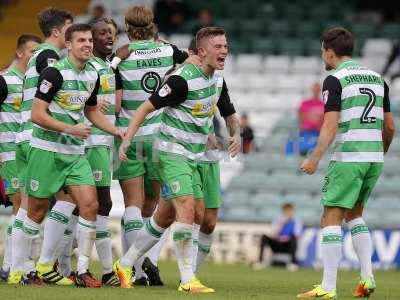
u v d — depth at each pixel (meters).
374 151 29.02
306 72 79.75
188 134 30.33
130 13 33.44
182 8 81.12
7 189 35.09
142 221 33.44
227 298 28.16
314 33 83.44
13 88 34.69
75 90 30.45
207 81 30.22
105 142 32.69
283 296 29.61
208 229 33.66
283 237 58.31
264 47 82.38
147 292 29.42
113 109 33.16
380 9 85.56
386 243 58.16
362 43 81.56
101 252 32.59
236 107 76.38
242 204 66.81
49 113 30.42
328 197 28.89
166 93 29.83
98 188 32.66
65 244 33.75
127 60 33.31
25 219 32.00
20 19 82.75
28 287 30.52
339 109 28.64
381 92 29.34
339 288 34.97
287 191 67.75
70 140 30.45
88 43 30.31
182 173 30.05
